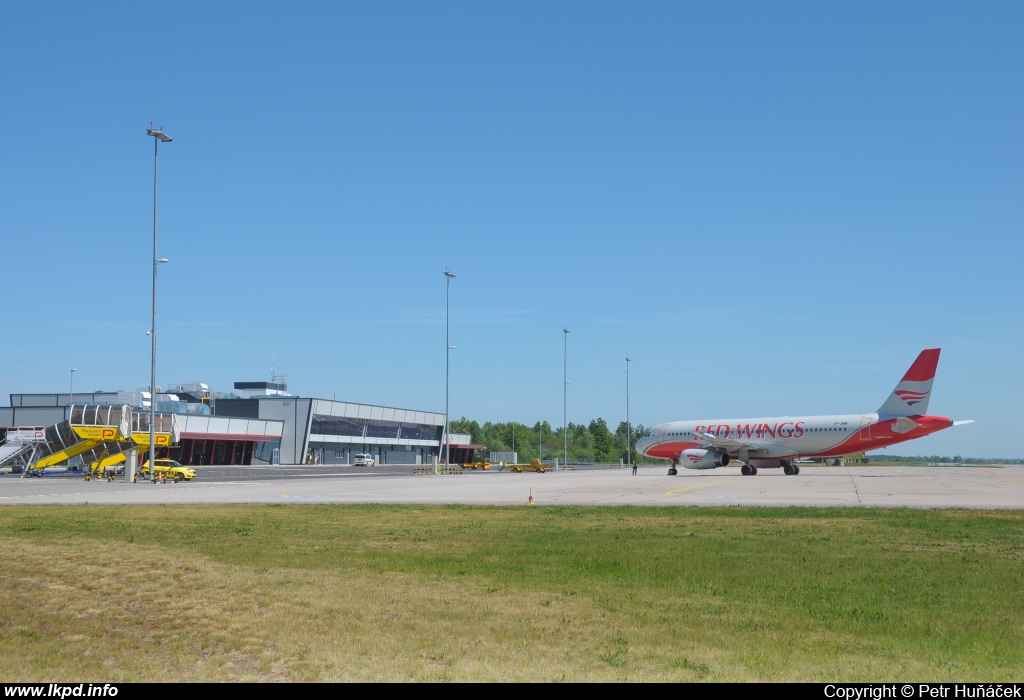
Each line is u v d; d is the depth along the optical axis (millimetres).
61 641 10508
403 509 32906
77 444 74500
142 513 28812
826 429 74938
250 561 17141
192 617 11875
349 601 13344
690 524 27062
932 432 71188
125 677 9312
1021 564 18250
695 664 10109
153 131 59531
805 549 20688
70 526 23109
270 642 10812
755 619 12688
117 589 13242
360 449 138000
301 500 38469
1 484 56156
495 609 13102
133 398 111688
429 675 9531
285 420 124312
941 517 29188
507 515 30312
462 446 170500
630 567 17641
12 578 13508
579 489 51062
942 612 13281
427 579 15711
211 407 126500
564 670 9805
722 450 78688
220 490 47906
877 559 18922
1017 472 88062
